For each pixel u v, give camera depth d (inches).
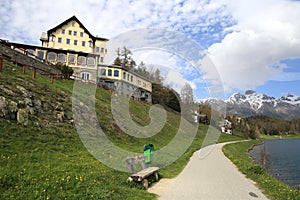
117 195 284.2
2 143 428.5
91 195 268.2
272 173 885.8
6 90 607.2
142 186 344.5
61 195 258.1
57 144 527.2
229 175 483.5
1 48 935.7
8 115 529.3
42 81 858.1
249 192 349.7
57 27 2086.6
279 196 331.9
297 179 783.7
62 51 1624.0
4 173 295.9
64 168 375.6
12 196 243.8
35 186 271.1
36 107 635.5
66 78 1151.6
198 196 319.3
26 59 1075.9
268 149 2176.4
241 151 1477.6
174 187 363.6
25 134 505.0
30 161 382.0
